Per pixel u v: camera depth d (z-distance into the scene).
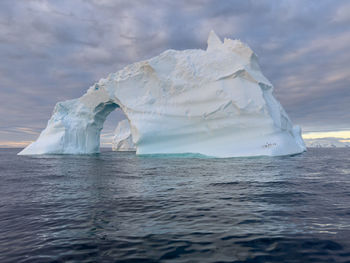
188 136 21.92
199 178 9.04
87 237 3.57
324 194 6.11
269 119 19.97
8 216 4.70
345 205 5.05
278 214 4.46
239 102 20.55
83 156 26.64
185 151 21.62
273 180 8.32
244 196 5.95
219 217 4.34
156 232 3.70
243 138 20.19
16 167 14.69
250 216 4.36
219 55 23.77
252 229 3.72
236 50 23.44
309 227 3.77
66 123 30.69
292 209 4.78
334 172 10.58
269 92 23.44
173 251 3.04
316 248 3.04
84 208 5.16
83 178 9.80
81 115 31.23
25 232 3.84
